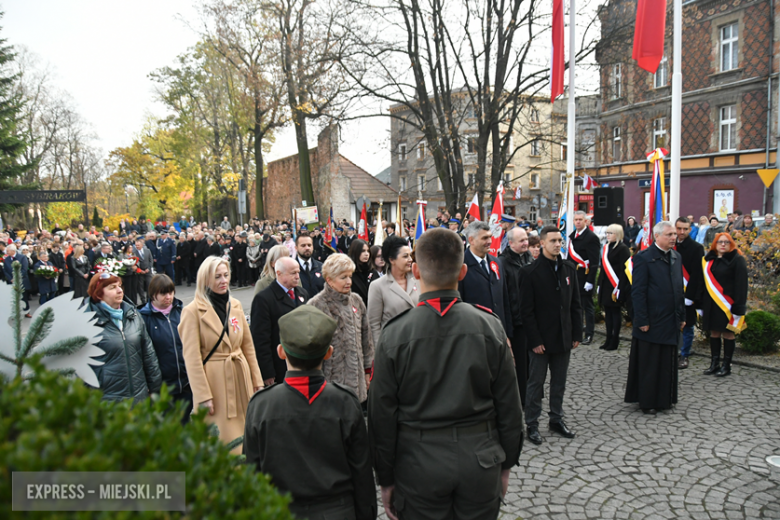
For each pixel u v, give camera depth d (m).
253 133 31.83
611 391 5.88
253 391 3.86
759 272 9.60
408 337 2.19
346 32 16.88
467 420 2.16
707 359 6.98
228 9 24.28
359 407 2.24
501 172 16.73
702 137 21.92
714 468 3.96
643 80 24.28
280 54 22.34
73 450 0.85
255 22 24.20
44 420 0.88
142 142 42.47
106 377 3.48
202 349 3.64
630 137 25.05
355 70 17.14
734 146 21.06
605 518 3.35
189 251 18.20
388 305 4.57
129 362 3.58
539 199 38.06
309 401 2.14
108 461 0.85
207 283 3.68
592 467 4.07
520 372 4.99
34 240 16.72
